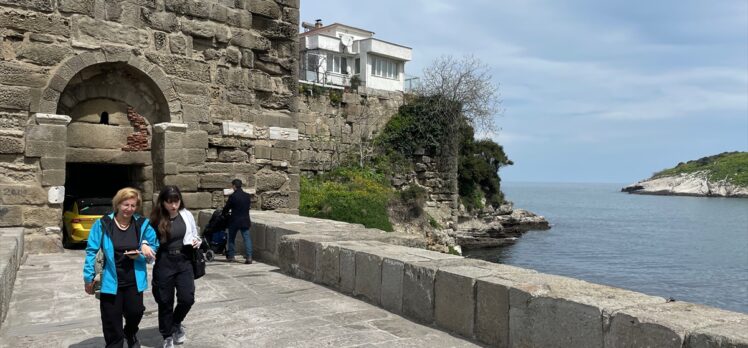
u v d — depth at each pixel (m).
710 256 45.81
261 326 7.60
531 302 6.13
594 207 125.38
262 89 18.31
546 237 54.75
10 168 14.06
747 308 27.58
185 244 6.64
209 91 17.19
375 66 51.50
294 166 19.16
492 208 47.62
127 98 16.20
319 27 56.84
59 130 14.55
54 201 14.47
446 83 39.22
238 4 17.67
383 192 34.62
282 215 16.03
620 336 5.18
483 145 47.31
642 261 42.22
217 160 17.41
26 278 11.03
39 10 14.34
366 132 37.56
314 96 35.34
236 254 14.48
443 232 37.91
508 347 6.45
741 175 157.38
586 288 6.23
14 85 14.02
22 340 7.02
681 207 120.38
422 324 7.66
